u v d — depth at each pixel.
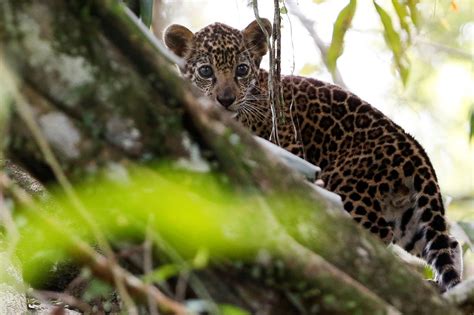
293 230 5.03
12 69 4.61
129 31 4.77
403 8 9.51
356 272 5.20
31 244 4.98
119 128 4.74
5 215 4.26
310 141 11.56
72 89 4.69
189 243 4.69
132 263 4.97
